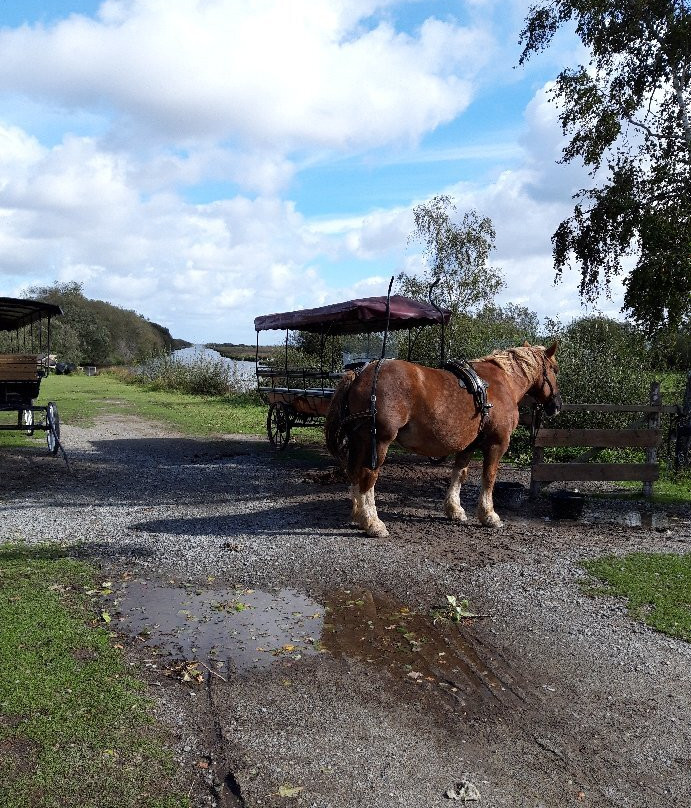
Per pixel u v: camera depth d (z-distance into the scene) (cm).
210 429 1652
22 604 491
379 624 480
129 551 634
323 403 1105
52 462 1127
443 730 349
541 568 601
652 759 329
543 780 311
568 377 1301
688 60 1072
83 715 346
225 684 389
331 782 304
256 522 748
